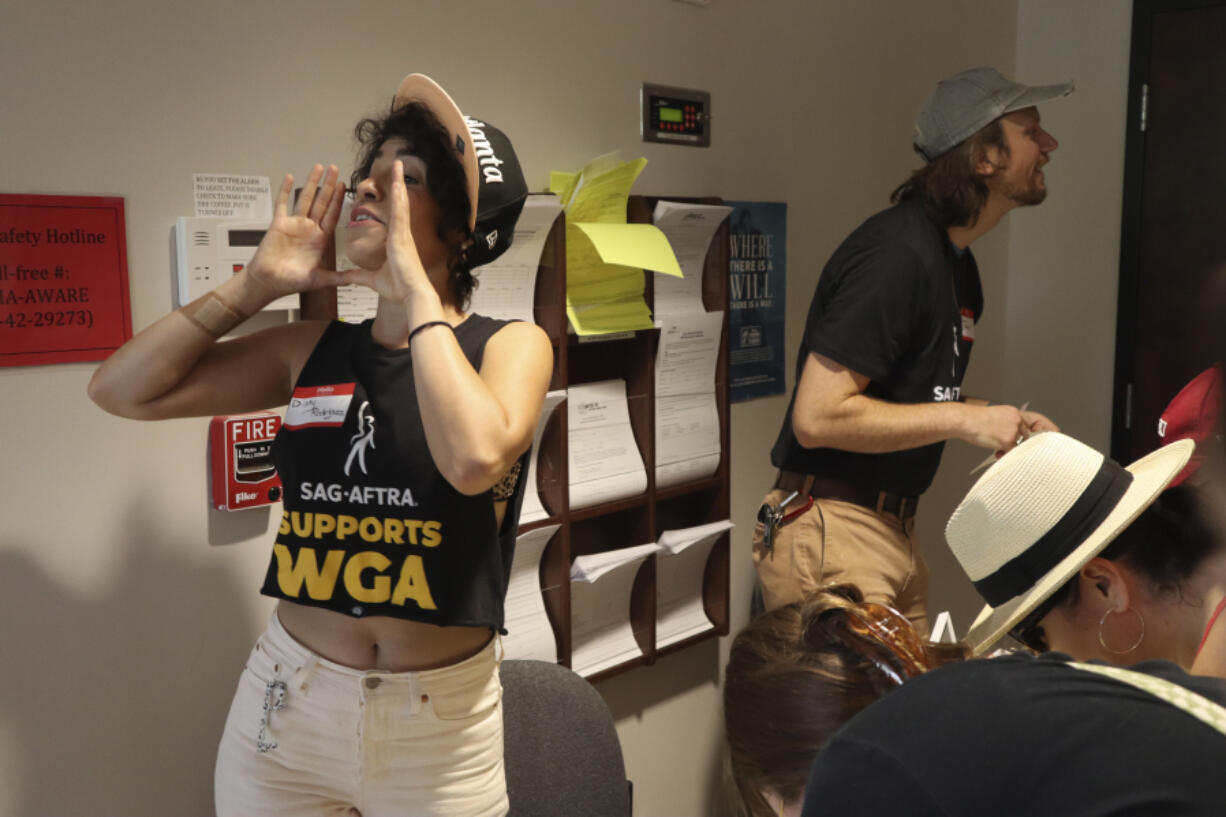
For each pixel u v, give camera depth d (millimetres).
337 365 1411
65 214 1559
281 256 1430
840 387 2104
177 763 1780
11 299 1521
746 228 2648
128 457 1674
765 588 2375
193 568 1769
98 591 1658
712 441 2514
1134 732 698
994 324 3699
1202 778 667
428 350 1253
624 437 2340
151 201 1656
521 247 2021
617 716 2477
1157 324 3393
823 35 2846
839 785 744
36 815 1622
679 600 2549
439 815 1352
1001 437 2035
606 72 2305
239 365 1506
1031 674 758
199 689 1797
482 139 1482
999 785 700
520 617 2125
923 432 2074
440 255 1426
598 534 2418
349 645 1346
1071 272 3604
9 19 1487
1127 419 3480
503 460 1259
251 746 1372
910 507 2295
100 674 1673
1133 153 3387
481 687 1396
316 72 1831
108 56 1588
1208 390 1075
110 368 1438
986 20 3475
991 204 2275
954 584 3592
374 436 1343
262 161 1778
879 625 842
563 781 1687
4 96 1492
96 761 1681
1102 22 3441
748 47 2635
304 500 1380
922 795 709
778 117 2738
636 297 2279
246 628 1852
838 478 2240
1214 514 945
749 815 845
